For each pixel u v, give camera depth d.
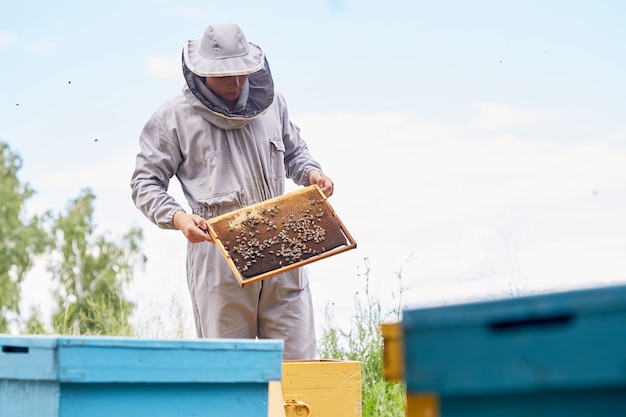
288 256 4.59
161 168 4.97
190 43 4.92
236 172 4.93
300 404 4.18
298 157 5.30
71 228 33.16
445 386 2.04
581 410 1.98
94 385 2.84
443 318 2.05
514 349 2.00
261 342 2.96
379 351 6.44
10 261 33.56
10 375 2.90
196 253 4.93
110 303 7.86
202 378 2.90
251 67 4.70
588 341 1.95
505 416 2.03
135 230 32.50
